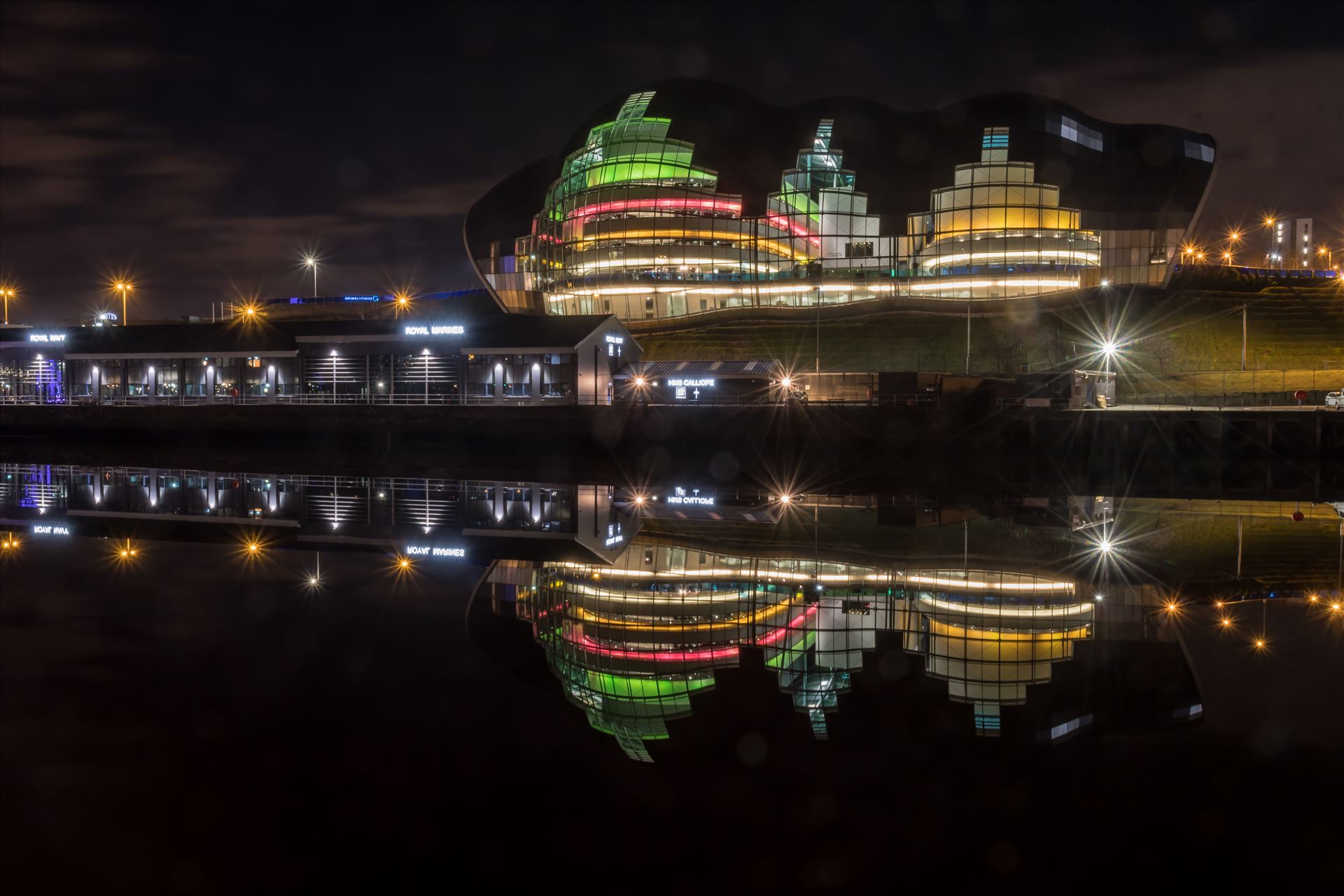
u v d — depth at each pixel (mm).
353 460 61562
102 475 52156
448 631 17734
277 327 76562
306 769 11242
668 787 10836
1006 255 86875
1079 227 87625
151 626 17906
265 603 20141
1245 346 81688
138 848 9273
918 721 13078
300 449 67812
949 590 21828
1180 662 15883
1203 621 18828
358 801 10367
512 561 25922
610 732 12547
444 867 8992
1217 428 50281
